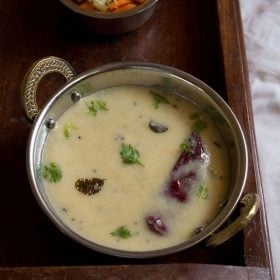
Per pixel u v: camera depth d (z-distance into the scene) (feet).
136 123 1.84
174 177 1.76
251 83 2.30
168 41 2.11
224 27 2.05
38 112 1.77
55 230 1.78
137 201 1.73
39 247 1.76
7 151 1.89
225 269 1.60
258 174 1.83
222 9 2.09
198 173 1.77
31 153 1.71
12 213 1.80
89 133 1.82
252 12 2.44
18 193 1.83
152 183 1.75
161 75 1.85
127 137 1.82
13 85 2.00
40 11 2.15
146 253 1.58
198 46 2.10
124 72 1.85
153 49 2.09
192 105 1.87
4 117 1.94
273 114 2.25
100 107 1.86
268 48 2.36
